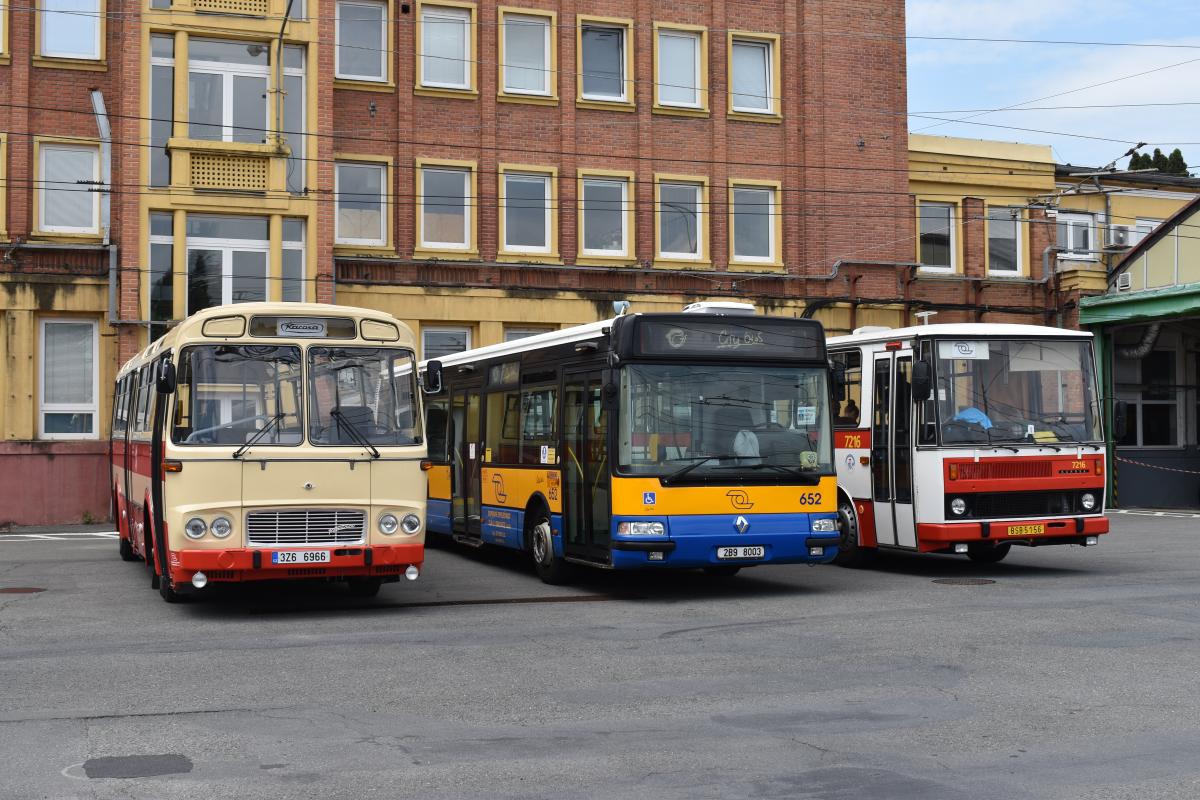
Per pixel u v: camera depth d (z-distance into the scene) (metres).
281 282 27.52
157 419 13.41
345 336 13.21
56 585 16.08
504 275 30.12
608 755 7.23
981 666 9.91
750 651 10.75
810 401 14.78
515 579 16.91
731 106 32.25
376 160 29.36
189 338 12.73
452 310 29.67
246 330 12.90
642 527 13.89
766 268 32.28
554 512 15.85
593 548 14.68
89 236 27.52
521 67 30.91
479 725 8.02
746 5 32.56
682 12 31.98
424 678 9.60
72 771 6.94
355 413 13.09
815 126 32.81
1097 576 16.47
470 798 6.40
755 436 14.45
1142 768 6.86
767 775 6.77
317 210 27.77
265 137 27.48
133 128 26.75
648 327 14.27
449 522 20.12
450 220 30.12
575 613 13.38
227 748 7.45
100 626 12.48
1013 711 8.31
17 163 27.20
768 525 14.29
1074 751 7.24
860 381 17.62
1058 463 16.58
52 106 27.55
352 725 8.03
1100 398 17.03
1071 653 10.46
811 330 14.93
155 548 13.92
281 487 12.68
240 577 12.55
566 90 30.89
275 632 12.04
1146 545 21.33
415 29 29.84
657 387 14.20
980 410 16.41
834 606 13.71
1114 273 33.81
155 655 10.71
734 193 32.31
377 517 12.98
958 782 6.61
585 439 14.97
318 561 12.73
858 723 8.00
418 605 14.14
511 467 17.38
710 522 14.10
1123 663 9.99
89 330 27.72
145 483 14.81
